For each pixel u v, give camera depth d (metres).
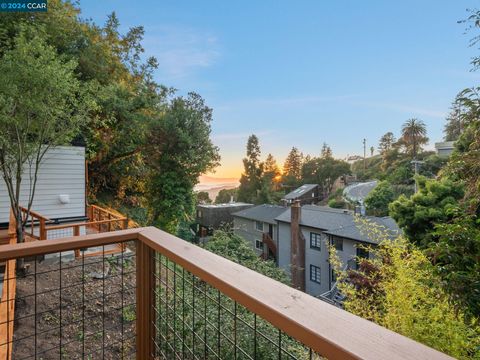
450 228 2.45
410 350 0.50
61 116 5.45
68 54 9.17
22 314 3.83
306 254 15.18
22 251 1.22
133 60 13.21
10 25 7.23
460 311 2.35
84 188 7.58
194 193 12.65
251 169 37.66
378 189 22.05
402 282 2.87
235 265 0.95
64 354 3.22
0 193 6.56
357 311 3.35
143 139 11.24
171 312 1.45
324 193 40.38
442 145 17.97
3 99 4.55
